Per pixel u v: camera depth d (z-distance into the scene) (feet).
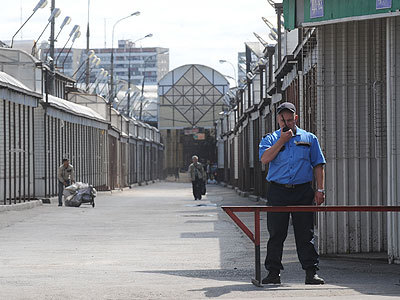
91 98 449.06
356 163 103.04
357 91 103.09
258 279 70.49
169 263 97.50
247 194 343.87
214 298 60.54
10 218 182.91
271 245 72.79
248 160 349.41
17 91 221.25
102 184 437.58
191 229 155.63
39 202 243.81
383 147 101.96
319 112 103.81
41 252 112.16
